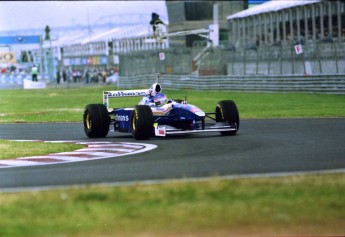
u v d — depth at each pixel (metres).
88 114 65.38
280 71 140.62
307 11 141.25
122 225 26.62
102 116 64.50
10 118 98.88
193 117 59.28
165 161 44.00
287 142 54.28
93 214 27.86
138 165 42.28
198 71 167.75
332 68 125.81
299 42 134.12
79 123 87.69
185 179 34.94
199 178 35.41
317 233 26.09
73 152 51.19
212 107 108.56
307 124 73.06
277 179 33.94
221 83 153.75
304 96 123.19
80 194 31.19
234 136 60.84
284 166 40.09
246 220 27.16
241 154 46.94
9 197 30.92
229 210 28.33
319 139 55.94
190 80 165.00
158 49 184.25
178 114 59.91
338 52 123.62
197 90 161.62
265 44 153.38
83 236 25.47
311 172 36.53
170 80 173.75
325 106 101.25
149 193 31.11
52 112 112.81
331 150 47.84
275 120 81.31
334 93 122.44
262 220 27.12
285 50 138.75
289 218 27.39
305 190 31.39
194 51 172.12
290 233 25.89
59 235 25.64
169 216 27.62
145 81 185.62
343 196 30.19
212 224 26.77
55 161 45.84
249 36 168.38
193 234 25.66
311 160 42.50
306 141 54.59
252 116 88.94
